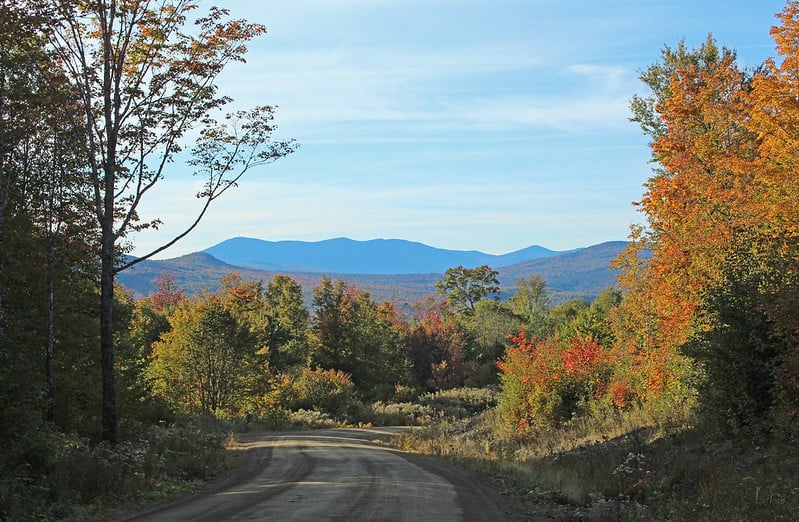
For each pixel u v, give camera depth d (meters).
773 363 15.23
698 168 26.81
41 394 14.16
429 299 166.75
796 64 20.42
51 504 12.14
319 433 41.44
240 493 14.02
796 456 13.12
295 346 81.38
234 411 51.34
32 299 21.34
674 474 13.55
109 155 18.77
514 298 148.62
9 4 17.88
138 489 14.21
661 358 25.80
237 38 19.86
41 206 21.42
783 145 20.38
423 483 15.72
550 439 26.91
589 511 12.10
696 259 23.88
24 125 19.06
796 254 16.12
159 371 50.31
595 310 65.25
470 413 61.44
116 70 18.86
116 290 35.09
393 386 77.69
